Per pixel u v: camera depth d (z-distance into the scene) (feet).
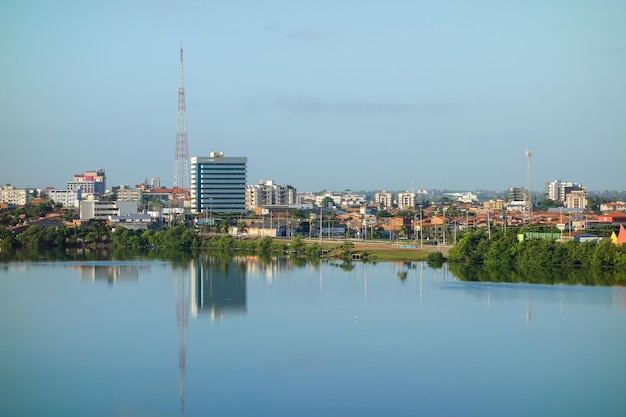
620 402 519.60
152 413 502.38
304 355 624.18
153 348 646.74
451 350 638.12
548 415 498.28
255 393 536.83
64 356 622.95
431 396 531.09
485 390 542.98
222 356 622.13
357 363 603.26
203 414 500.33
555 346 647.15
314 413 501.15
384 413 501.56
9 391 540.93
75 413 502.38
